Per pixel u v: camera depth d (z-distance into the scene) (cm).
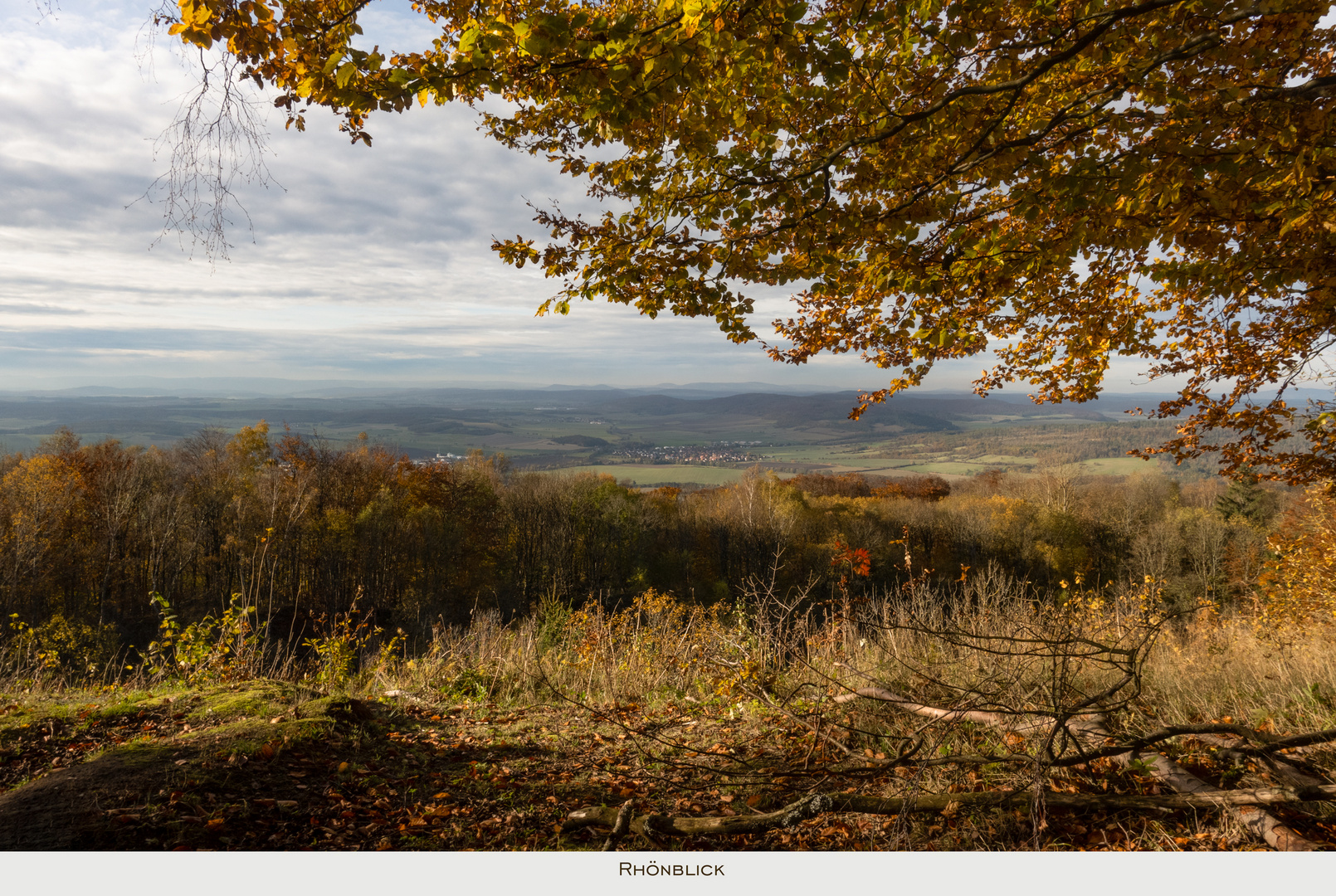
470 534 4759
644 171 441
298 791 363
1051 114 418
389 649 775
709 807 373
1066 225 388
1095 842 304
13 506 3186
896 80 409
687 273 444
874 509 5025
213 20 286
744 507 4584
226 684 557
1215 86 319
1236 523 4150
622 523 4688
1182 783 337
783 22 301
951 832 316
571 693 625
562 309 466
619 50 305
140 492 3866
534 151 455
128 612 3412
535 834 341
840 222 396
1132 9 317
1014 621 551
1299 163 294
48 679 664
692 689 646
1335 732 313
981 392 691
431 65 328
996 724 404
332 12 311
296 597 3731
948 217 411
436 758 439
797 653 636
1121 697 468
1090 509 4844
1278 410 559
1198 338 592
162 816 313
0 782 369
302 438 5122
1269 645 645
